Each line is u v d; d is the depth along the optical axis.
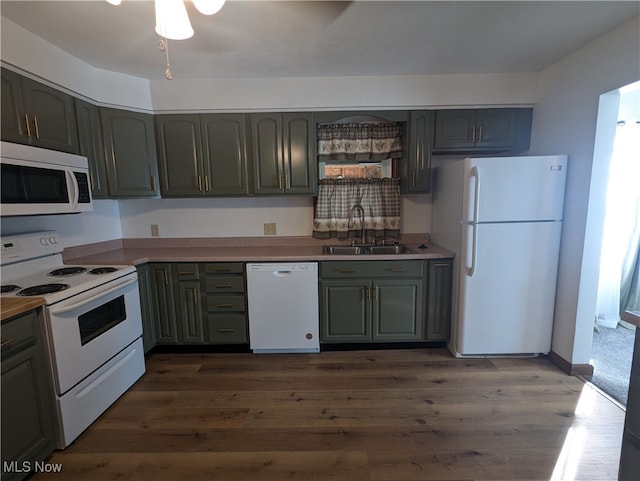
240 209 3.04
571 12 1.71
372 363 2.50
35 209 1.77
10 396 1.39
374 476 1.50
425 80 2.57
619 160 2.93
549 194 2.28
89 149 2.31
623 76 1.85
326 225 2.98
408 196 3.04
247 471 1.53
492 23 1.81
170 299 2.59
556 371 2.34
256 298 2.58
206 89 2.57
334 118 2.66
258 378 2.31
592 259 2.16
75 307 1.67
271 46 2.04
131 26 1.77
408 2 1.60
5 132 1.71
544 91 2.50
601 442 1.68
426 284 2.59
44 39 1.89
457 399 2.04
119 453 1.64
